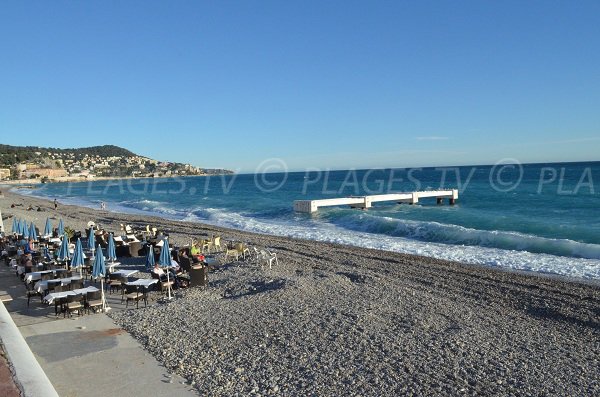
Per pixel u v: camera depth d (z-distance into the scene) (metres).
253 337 8.85
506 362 7.74
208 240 20.38
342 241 23.58
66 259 14.09
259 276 14.46
